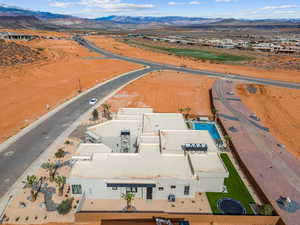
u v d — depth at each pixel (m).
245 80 104.75
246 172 40.19
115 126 46.22
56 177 37.88
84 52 167.88
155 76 110.69
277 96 84.06
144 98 80.94
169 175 33.28
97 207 32.38
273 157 44.69
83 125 58.06
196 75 114.31
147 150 38.72
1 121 59.59
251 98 82.38
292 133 56.84
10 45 132.75
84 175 32.97
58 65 120.44
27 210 31.55
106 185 32.34
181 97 83.06
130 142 44.94
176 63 144.12
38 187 36.00
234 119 62.62
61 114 64.88
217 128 58.56
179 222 29.86
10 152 45.56
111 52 176.62
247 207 33.00
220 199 34.22
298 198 33.59
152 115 51.31
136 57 160.25
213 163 35.53
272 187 35.88
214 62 151.50
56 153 42.91
